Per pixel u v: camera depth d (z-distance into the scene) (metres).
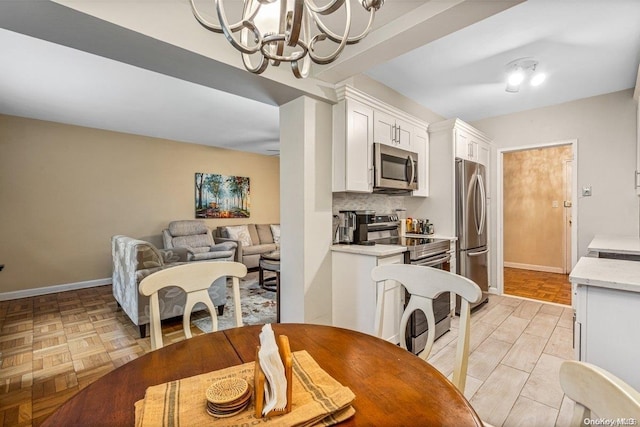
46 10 1.33
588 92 3.31
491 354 2.40
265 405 0.72
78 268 4.49
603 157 3.37
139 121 4.30
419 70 2.79
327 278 2.59
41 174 4.20
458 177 3.34
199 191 5.85
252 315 3.31
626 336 1.25
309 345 1.10
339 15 1.81
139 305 2.71
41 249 4.20
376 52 2.01
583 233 3.48
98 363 2.30
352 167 2.54
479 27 2.12
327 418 0.71
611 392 0.48
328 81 2.46
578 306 1.36
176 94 3.29
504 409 1.75
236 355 1.03
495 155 4.12
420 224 3.53
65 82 2.97
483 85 3.12
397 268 1.40
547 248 5.49
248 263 5.52
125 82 2.98
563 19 2.02
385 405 0.75
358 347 1.08
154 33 1.57
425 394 0.80
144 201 5.15
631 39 2.26
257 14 1.03
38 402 1.85
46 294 4.18
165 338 2.76
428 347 1.28
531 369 2.18
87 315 3.35
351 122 2.54
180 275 1.35
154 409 0.73
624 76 2.91
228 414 0.72
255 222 6.79
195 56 1.76
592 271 1.45
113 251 3.67
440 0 1.62
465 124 3.44
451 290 1.21
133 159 5.04
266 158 7.00
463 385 1.10
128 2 1.49
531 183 5.64
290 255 2.51
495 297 3.95
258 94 2.36
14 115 3.99
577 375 0.56
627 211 3.24
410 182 3.06
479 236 3.57
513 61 2.61
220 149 6.16
